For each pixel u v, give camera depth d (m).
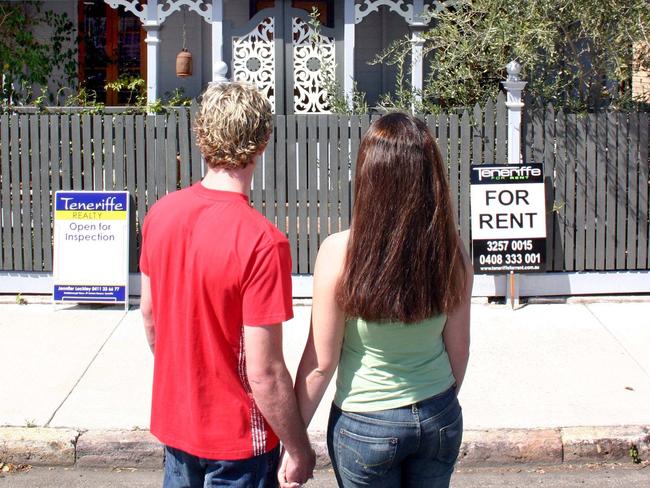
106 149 8.01
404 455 2.99
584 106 8.71
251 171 3.10
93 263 7.89
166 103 12.24
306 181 8.02
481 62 8.68
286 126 7.98
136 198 8.08
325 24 13.51
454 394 3.10
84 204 7.90
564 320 7.58
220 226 2.93
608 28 8.23
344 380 3.04
